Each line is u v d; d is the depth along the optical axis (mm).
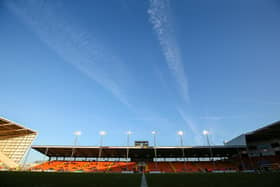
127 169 53031
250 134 50312
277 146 51500
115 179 21547
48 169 51875
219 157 63125
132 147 52156
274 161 48031
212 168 52125
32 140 56219
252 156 54688
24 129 52844
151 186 15539
